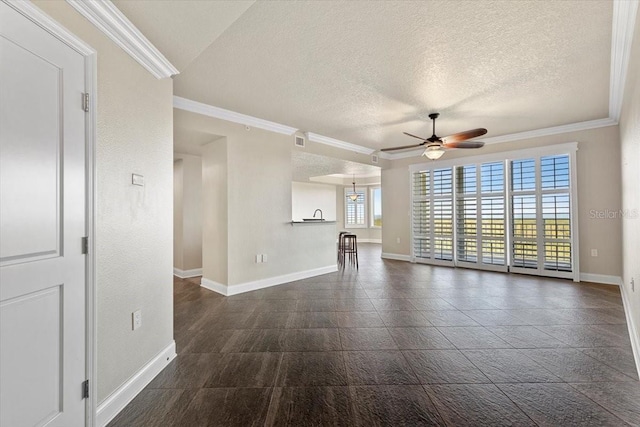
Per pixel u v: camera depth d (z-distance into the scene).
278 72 3.06
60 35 1.44
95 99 1.65
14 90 1.24
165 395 1.94
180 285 4.86
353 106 4.03
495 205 5.85
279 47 2.60
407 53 2.71
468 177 6.22
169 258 2.44
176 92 3.55
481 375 2.14
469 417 1.70
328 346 2.63
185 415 1.74
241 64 2.89
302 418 1.71
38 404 1.34
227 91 3.52
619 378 2.07
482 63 2.89
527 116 4.50
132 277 1.97
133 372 1.94
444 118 4.56
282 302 3.92
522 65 2.93
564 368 2.21
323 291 4.45
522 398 1.87
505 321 3.18
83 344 1.56
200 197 5.71
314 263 5.57
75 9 1.54
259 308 3.68
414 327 3.04
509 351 2.50
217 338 2.81
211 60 2.81
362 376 2.14
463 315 3.38
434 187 6.72
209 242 4.66
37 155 1.34
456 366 2.26
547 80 3.26
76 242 1.53
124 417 1.73
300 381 2.08
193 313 3.51
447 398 1.88
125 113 1.92
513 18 2.22
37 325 1.34
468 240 6.23
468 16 2.20
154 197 2.24
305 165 7.38
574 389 1.95
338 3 2.05
